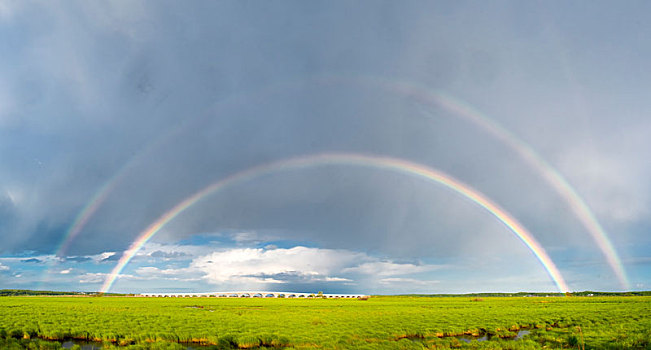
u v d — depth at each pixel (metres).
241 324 56.69
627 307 98.06
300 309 98.81
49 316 68.06
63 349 36.59
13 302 133.00
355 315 75.19
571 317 68.00
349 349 36.38
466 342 42.81
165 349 36.75
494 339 44.09
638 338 39.28
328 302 160.25
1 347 36.31
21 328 48.56
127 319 63.38
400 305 123.25
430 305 121.06
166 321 60.84
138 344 38.84
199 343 42.59
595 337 42.12
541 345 39.59
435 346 38.16
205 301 171.12
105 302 146.88
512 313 79.00
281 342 41.09
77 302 142.38
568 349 36.16
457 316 71.44
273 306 119.06
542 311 84.44
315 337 43.47
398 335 46.44
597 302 133.25
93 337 45.06
